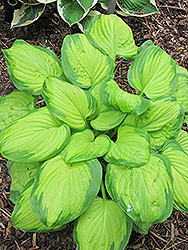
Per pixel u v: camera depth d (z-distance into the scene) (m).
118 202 0.63
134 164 0.65
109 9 1.03
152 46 0.80
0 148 0.65
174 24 1.21
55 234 0.83
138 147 0.67
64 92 0.69
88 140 0.72
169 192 0.63
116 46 0.80
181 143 0.81
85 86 0.77
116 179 0.65
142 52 0.79
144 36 1.16
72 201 0.62
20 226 0.67
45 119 0.70
